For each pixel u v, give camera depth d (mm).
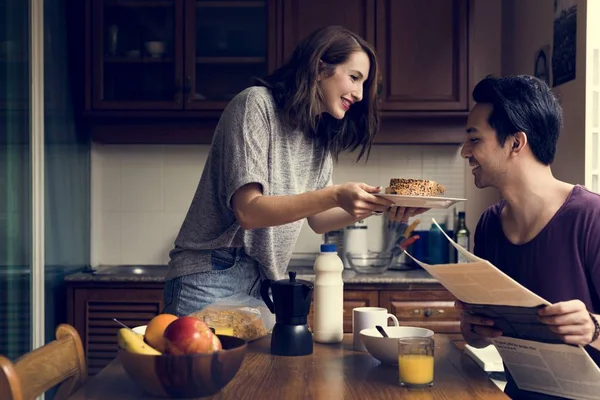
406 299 3143
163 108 3428
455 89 3393
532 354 1456
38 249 2945
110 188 3758
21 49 2861
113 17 3455
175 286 1964
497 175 1609
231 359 1221
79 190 3559
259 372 1425
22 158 2857
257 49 3441
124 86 3443
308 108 1843
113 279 3195
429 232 3566
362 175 3732
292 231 1982
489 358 1839
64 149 3309
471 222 3713
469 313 1552
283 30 3396
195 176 3746
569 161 2889
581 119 2766
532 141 1557
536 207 1599
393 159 3725
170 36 3453
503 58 3742
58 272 3205
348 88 1871
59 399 1432
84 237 3645
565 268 1547
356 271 3328
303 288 1562
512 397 1603
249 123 1809
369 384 1341
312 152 1987
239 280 1938
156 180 3754
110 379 1384
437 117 3451
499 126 1565
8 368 1115
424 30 3395
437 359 1551
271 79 1911
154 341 1293
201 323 1257
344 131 2014
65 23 3350
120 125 3586
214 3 3439
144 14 3453
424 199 1613
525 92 1557
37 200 2947
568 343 1338
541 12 3211
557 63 3016
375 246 3754
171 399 1254
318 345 1686
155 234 3766
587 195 1562
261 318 1729
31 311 2918
